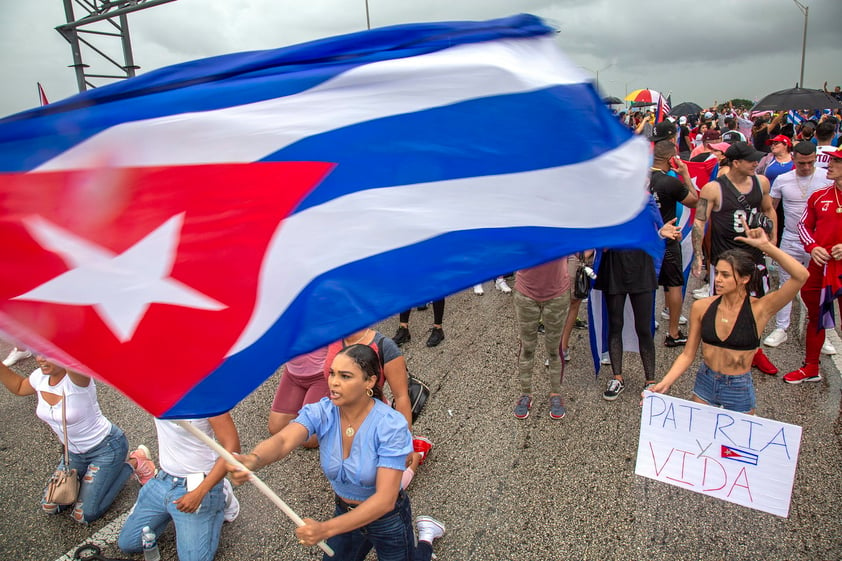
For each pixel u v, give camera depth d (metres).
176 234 1.95
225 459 2.12
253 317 1.97
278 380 5.86
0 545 3.81
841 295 4.62
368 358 2.46
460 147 2.04
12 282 1.96
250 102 1.94
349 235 2.01
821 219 4.68
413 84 2.00
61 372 3.75
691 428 3.12
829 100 12.94
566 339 5.54
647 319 4.84
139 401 1.96
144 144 1.91
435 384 5.52
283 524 3.79
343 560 2.81
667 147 5.19
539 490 3.91
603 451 4.27
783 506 2.96
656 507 3.68
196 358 1.96
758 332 3.38
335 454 2.55
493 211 2.08
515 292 4.61
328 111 1.98
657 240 2.29
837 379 5.07
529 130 2.08
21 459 4.81
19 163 1.89
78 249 1.95
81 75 11.00
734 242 5.02
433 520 3.48
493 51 2.02
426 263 2.04
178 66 1.92
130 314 1.96
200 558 3.33
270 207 1.97
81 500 3.90
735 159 4.89
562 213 2.13
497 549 3.44
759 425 2.96
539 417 4.80
